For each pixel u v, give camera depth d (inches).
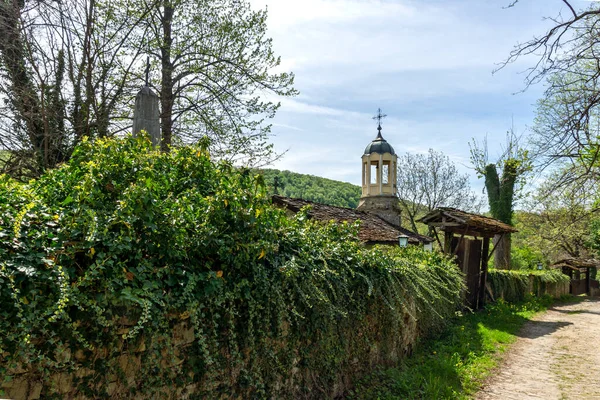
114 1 518.9
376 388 269.0
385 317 306.8
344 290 251.3
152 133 322.3
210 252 173.3
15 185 153.2
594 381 313.9
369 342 283.0
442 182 1510.8
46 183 174.6
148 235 150.9
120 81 525.0
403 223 1569.9
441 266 458.0
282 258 212.2
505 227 650.8
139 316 146.1
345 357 258.5
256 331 190.9
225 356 178.4
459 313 497.7
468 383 296.5
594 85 301.3
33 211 136.1
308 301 219.3
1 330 110.0
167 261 157.0
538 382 310.3
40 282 119.0
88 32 426.9
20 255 117.3
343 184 2373.3
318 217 647.1
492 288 735.1
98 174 159.8
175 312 159.5
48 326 120.7
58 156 441.7
